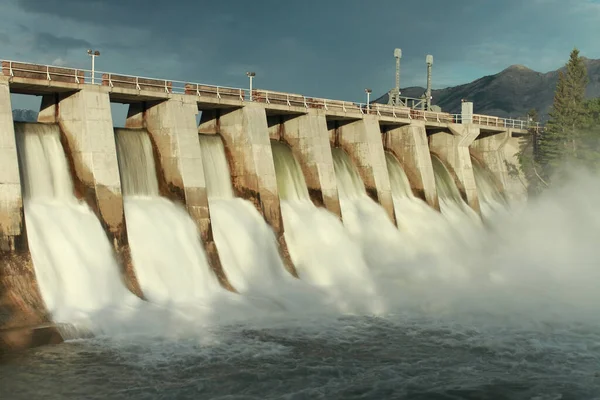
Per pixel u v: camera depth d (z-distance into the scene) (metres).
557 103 84.38
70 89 40.41
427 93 83.56
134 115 47.78
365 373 30.52
